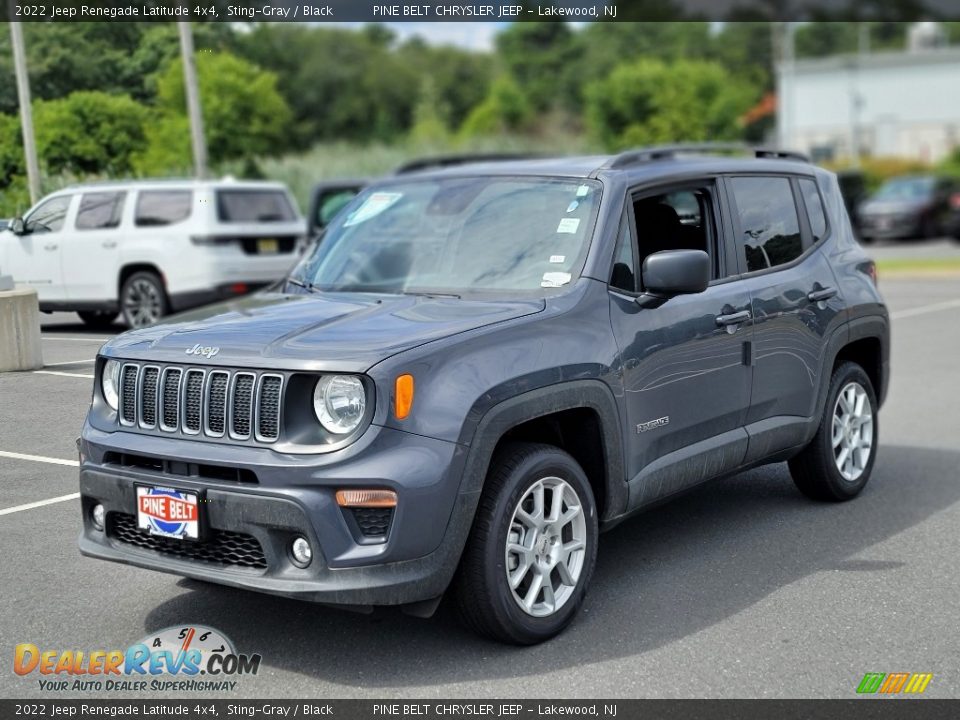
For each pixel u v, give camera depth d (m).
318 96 62.78
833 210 6.34
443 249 5.16
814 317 5.80
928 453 7.44
